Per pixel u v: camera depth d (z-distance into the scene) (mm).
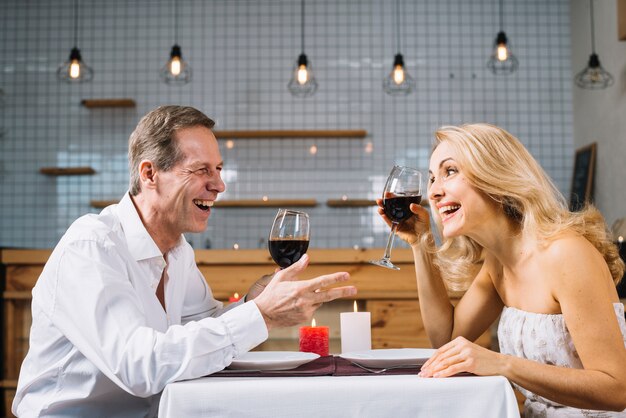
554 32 5285
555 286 1316
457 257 1664
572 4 5207
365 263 2889
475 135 1393
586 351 1247
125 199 1429
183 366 1092
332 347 2633
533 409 1407
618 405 1187
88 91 5289
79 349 1183
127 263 1323
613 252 1417
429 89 5273
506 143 1394
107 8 5344
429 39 5309
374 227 5160
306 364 1273
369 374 1151
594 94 4754
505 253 1443
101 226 1293
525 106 5246
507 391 1019
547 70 5262
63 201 5211
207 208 1435
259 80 5289
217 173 1416
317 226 5180
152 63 5297
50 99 5285
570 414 1338
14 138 5262
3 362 2920
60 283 1211
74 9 5344
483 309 1633
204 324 1132
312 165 5227
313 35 5320
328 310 2885
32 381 1279
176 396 1003
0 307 2924
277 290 1137
